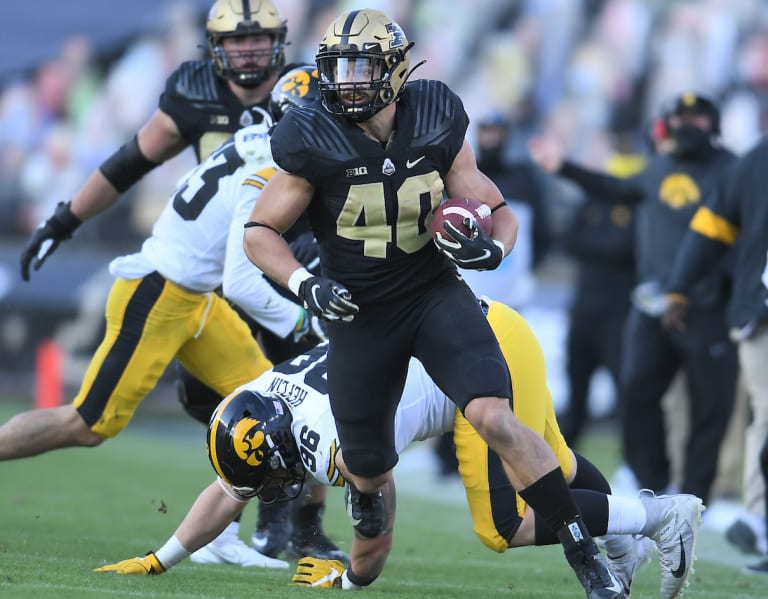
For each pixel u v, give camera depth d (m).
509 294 31.83
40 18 52.31
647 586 18.06
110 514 23.94
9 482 28.50
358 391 14.04
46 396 41.25
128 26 52.03
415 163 13.59
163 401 47.41
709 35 46.50
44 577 15.04
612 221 30.56
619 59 46.81
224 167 18.08
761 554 21.69
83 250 48.28
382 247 13.73
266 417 14.70
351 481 14.73
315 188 13.77
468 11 48.78
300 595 14.76
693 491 25.62
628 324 27.38
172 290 18.36
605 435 41.88
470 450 15.27
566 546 13.61
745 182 21.20
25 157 50.72
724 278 24.92
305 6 50.03
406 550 21.25
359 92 13.22
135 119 51.31
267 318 18.38
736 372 25.33
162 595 13.94
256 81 19.11
